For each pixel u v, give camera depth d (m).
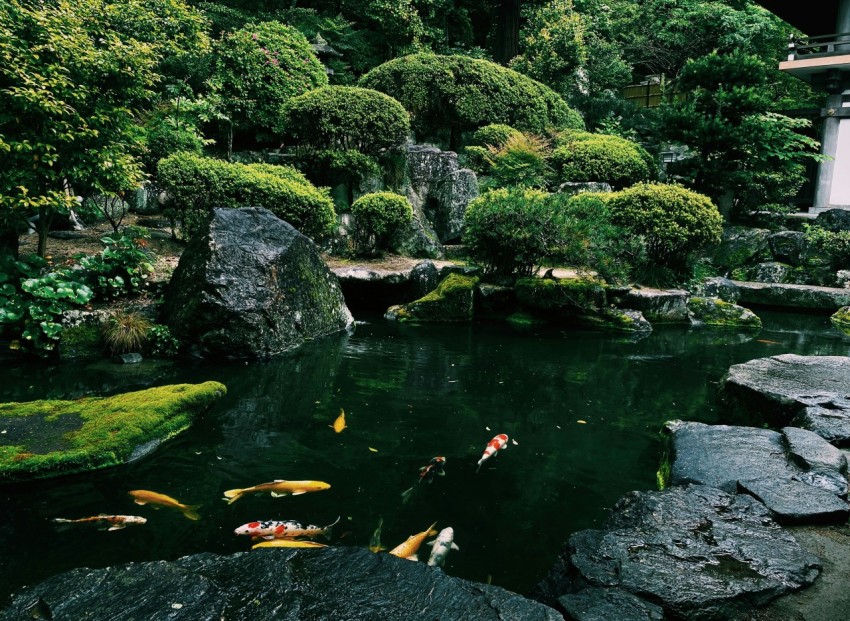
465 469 3.44
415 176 11.04
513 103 12.91
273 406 4.40
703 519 2.52
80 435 3.48
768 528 2.47
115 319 5.67
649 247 9.33
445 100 12.73
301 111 10.32
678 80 13.08
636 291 8.59
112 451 3.36
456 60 12.84
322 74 12.65
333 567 1.96
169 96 10.23
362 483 3.21
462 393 4.90
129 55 5.79
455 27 18.06
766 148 12.20
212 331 5.64
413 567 1.97
